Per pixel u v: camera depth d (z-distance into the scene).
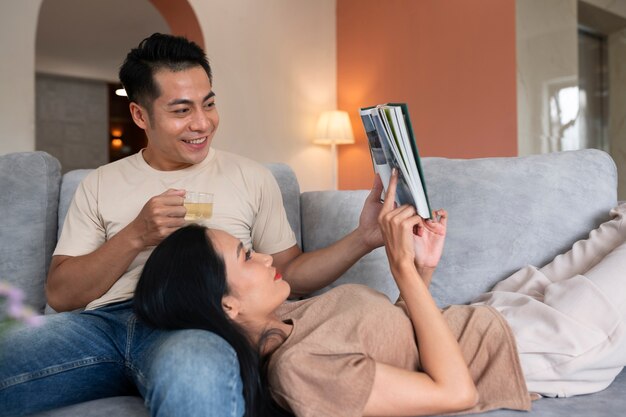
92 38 6.57
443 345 1.06
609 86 4.34
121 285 1.43
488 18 3.71
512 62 3.58
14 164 1.77
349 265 1.52
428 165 1.74
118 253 1.34
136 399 1.20
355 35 4.72
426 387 1.00
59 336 1.24
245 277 1.12
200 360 0.92
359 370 0.98
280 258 1.64
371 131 1.20
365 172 4.69
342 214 1.80
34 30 3.51
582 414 1.08
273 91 4.58
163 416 0.91
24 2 3.48
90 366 1.26
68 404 1.25
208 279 1.07
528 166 1.64
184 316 1.06
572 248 1.48
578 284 1.24
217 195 1.57
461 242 1.62
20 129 3.47
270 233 1.65
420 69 4.16
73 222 1.54
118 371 1.29
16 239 1.71
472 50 3.81
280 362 1.00
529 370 1.17
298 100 4.73
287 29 4.65
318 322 1.15
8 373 1.17
